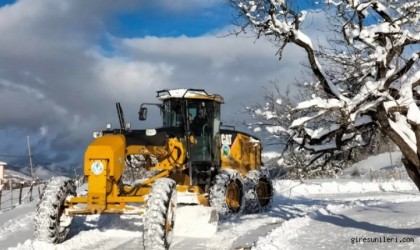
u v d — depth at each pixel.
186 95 11.06
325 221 10.36
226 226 10.68
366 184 23.58
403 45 6.66
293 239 8.49
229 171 11.59
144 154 9.09
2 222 12.71
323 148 7.30
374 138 8.03
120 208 8.00
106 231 9.57
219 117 12.19
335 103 6.41
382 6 6.78
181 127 10.63
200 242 8.90
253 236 9.59
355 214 11.09
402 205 12.84
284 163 7.76
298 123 6.54
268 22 6.92
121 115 9.25
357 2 6.49
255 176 13.06
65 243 8.34
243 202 11.99
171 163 9.70
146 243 7.28
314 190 22.48
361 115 6.88
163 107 11.62
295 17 6.82
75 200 8.22
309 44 6.92
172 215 7.86
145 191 9.11
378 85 6.46
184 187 9.79
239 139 12.98
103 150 8.09
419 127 6.35
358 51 6.98
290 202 17.11
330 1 6.87
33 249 7.86
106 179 8.02
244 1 6.92
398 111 6.58
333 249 7.29
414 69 7.18
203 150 11.41
